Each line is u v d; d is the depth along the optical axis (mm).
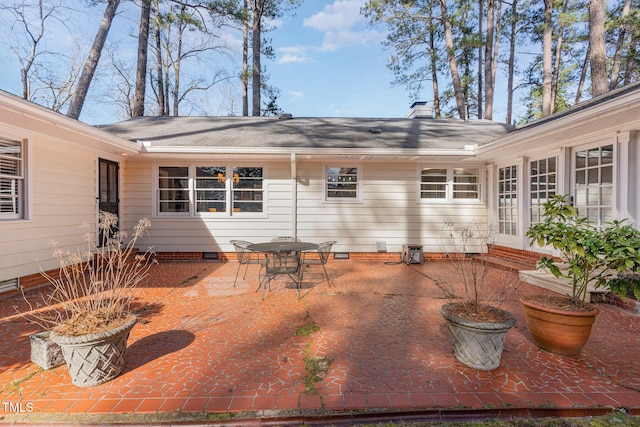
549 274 5441
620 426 2035
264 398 2264
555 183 5801
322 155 6879
